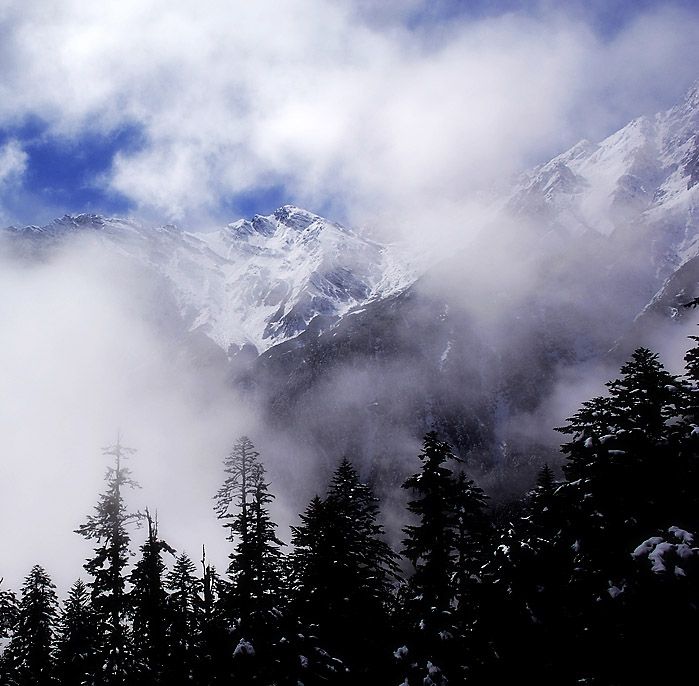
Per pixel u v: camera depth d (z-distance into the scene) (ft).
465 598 83.82
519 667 69.97
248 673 61.21
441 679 65.67
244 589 71.31
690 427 58.85
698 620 47.67
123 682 81.35
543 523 83.35
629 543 56.18
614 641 53.26
